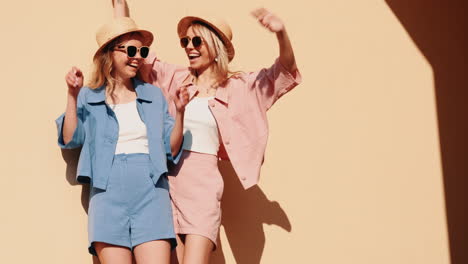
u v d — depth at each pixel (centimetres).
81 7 385
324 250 400
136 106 343
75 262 350
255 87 362
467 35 466
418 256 421
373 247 411
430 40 455
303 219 400
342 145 419
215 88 365
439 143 441
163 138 344
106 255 322
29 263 345
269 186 398
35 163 358
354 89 430
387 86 438
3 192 351
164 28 397
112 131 334
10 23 373
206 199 345
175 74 370
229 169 393
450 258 428
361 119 427
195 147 351
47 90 370
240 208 389
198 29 363
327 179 411
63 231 352
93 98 336
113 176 327
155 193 330
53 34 378
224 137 355
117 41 342
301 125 414
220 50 364
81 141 332
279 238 392
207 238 340
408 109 439
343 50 434
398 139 432
